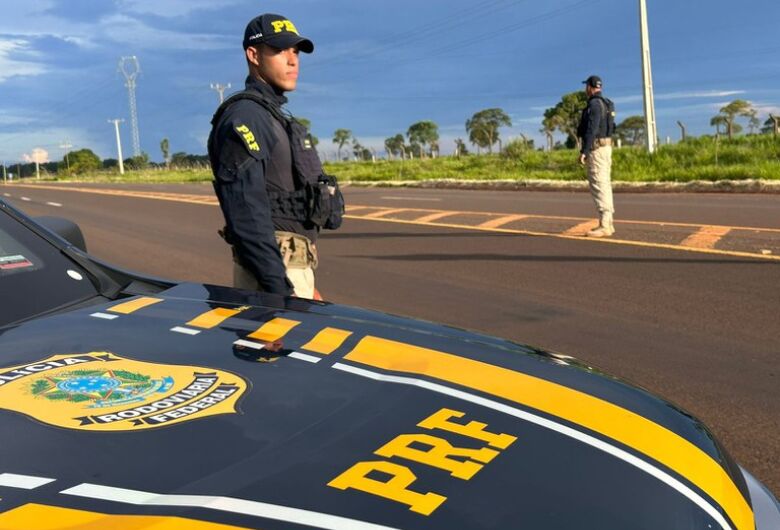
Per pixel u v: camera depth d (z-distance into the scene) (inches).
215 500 38.3
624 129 2219.5
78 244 102.3
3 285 74.9
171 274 340.8
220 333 67.0
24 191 1288.1
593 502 43.3
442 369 61.1
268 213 104.3
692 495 47.7
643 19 919.7
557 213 487.2
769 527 52.3
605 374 68.8
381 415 51.0
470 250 353.1
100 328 67.5
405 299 258.5
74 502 37.7
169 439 45.3
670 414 61.0
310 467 42.6
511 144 1302.9
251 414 49.8
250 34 109.1
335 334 68.3
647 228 385.4
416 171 1290.6
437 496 40.9
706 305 227.8
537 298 251.1
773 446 126.3
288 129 110.7
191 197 881.5
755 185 606.2
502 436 49.6
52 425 46.7
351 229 454.6
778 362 173.0
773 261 282.5
